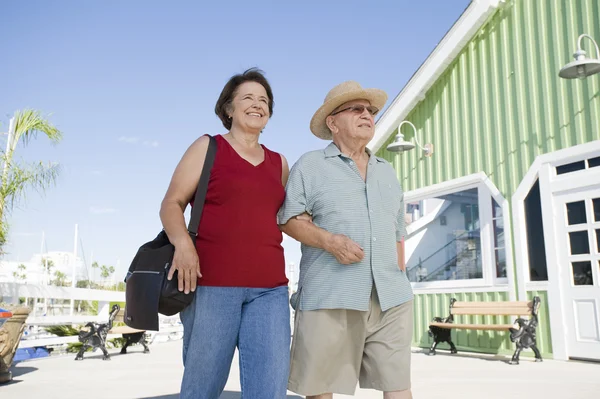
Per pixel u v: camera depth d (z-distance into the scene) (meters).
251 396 2.13
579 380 4.85
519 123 7.37
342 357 2.46
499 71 7.77
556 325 6.63
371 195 2.50
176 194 2.23
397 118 9.28
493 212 7.70
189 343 2.17
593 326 6.28
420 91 8.91
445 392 4.24
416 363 6.46
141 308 2.03
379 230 2.47
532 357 6.89
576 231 6.57
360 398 4.10
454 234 8.45
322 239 2.37
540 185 6.98
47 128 7.18
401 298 2.45
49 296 8.77
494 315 7.55
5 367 5.08
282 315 2.25
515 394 4.12
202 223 2.19
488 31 8.02
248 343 2.18
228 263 2.16
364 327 2.43
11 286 8.04
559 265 6.70
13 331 5.09
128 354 8.43
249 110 2.43
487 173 7.79
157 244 2.22
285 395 2.19
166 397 4.16
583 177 6.48
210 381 2.18
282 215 2.49
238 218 2.20
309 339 2.38
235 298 2.16
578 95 6.64
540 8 7.26
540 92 7.14
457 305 7.73
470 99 8.20
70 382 5.05
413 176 9.20
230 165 2.26
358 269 2.39
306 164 2.54
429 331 8.21
